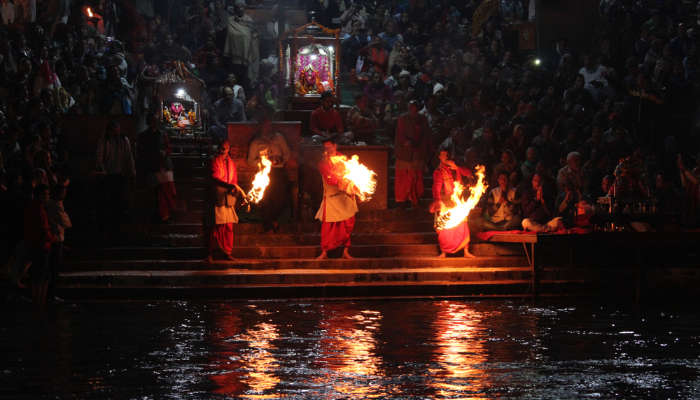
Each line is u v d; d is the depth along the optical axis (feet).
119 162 52.16
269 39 85.61
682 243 44.04
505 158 53.93
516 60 77.51
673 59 66.85
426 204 56.29
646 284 44.78
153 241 50.11
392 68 75.51
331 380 24.08
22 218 45.19
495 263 48.29
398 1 83.61
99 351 28.32
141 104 64.28
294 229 52.11
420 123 54.75
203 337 31.09
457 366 26.00
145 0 80.23
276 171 51.72
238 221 51.26
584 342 30.22
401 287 43.68
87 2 72.02
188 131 63.82
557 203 49.44
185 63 71.46
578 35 78.23
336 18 85.25
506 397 22.21
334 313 37.68
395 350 28.58
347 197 48.19
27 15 63.57
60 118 56.08
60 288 42.50
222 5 78.43
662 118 65.26
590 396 22.36
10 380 24.02
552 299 43.32
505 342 30.17
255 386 23.35
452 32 79.77
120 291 42.63
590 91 66.54
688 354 27.96
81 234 49.96
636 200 46.75
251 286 43.21
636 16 73.36
